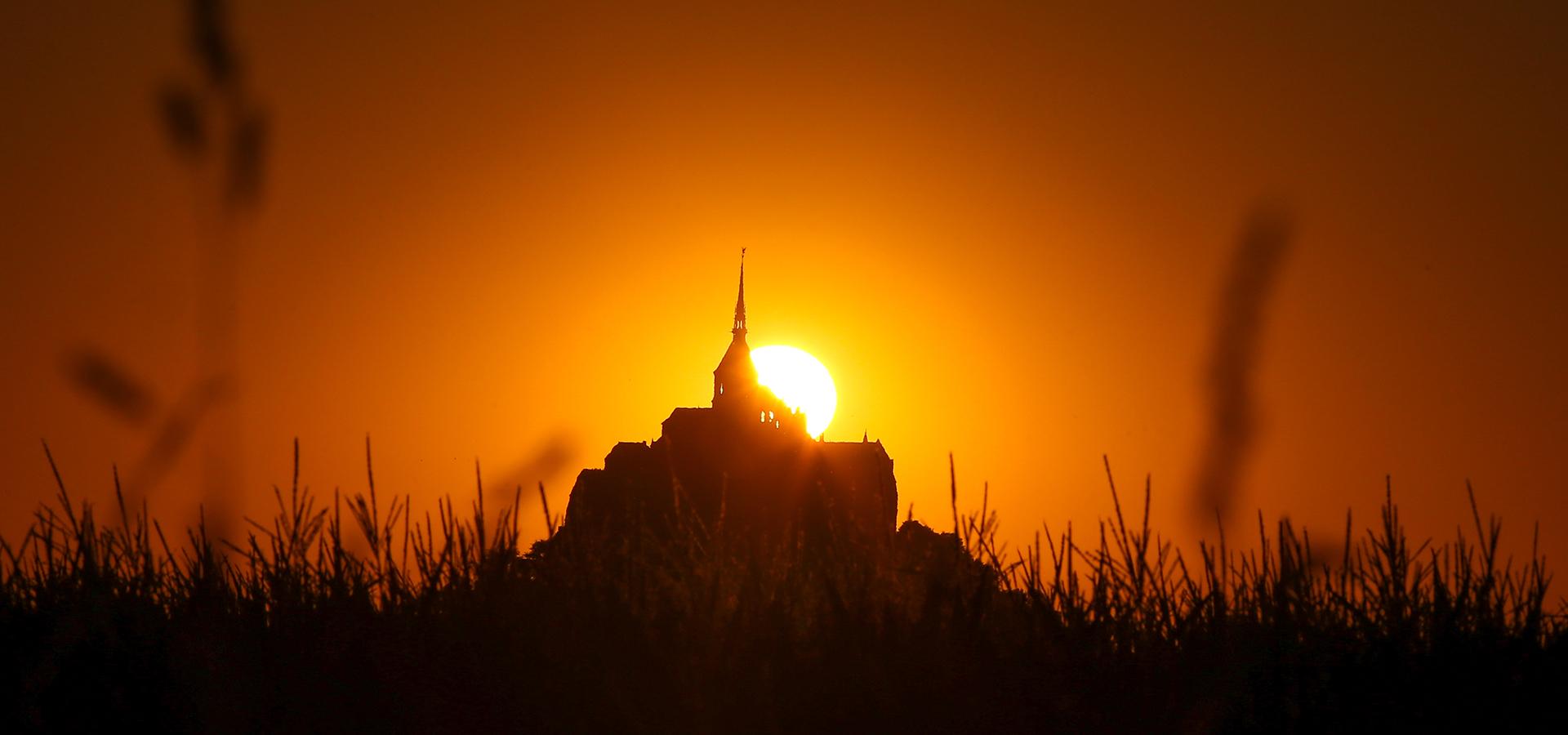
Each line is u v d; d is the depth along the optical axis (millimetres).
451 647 16828
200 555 15117
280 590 15969
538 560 19391
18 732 14852
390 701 16141
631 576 18641
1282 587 15664
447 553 17328
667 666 17172
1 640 15484
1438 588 17031
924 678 16703
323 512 15852
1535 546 16859
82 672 15289
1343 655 16266
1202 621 16062
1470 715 15789
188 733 14492
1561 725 15898
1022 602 17562
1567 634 17000
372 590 17141
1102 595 16438
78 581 16094
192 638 14547
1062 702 15797
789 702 16875
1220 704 15039
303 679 15602
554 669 17141
